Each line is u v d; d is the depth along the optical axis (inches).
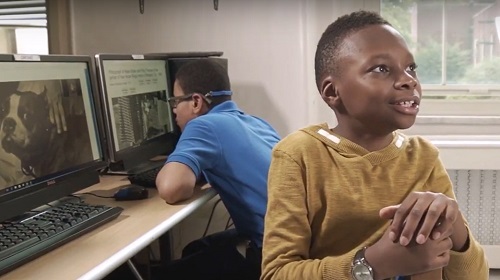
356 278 28.2
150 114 76.3
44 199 52.1
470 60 90.4
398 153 33.8
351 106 32.3
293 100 89.0
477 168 81.4
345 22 33.9
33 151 50.9
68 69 57.0
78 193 65.9
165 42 92.7
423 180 33.5
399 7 90.0
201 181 68.9
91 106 60.8
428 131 90.9
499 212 84.7
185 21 91.6
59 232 47.4
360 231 32.4
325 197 32.9
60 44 94.7
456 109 91.3
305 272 29.5
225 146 64.6
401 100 30.6
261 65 89.6
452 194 34.3
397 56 31.0
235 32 90.0
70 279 38.6
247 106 90.9
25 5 99.3
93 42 94.7
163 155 84.3
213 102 73.4
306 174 33.4
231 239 69.3
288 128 89.7
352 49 31.9
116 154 67.0
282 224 32.2
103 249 45.1
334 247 32.9
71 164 56.5
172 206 59.0
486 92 90.4
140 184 69.2
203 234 93.3
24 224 48.8
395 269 27.7
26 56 50.4
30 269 40.8
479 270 31.9
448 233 27.6
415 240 26.8
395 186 32.9
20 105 49.6
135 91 72.5
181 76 74.2
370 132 33.1
